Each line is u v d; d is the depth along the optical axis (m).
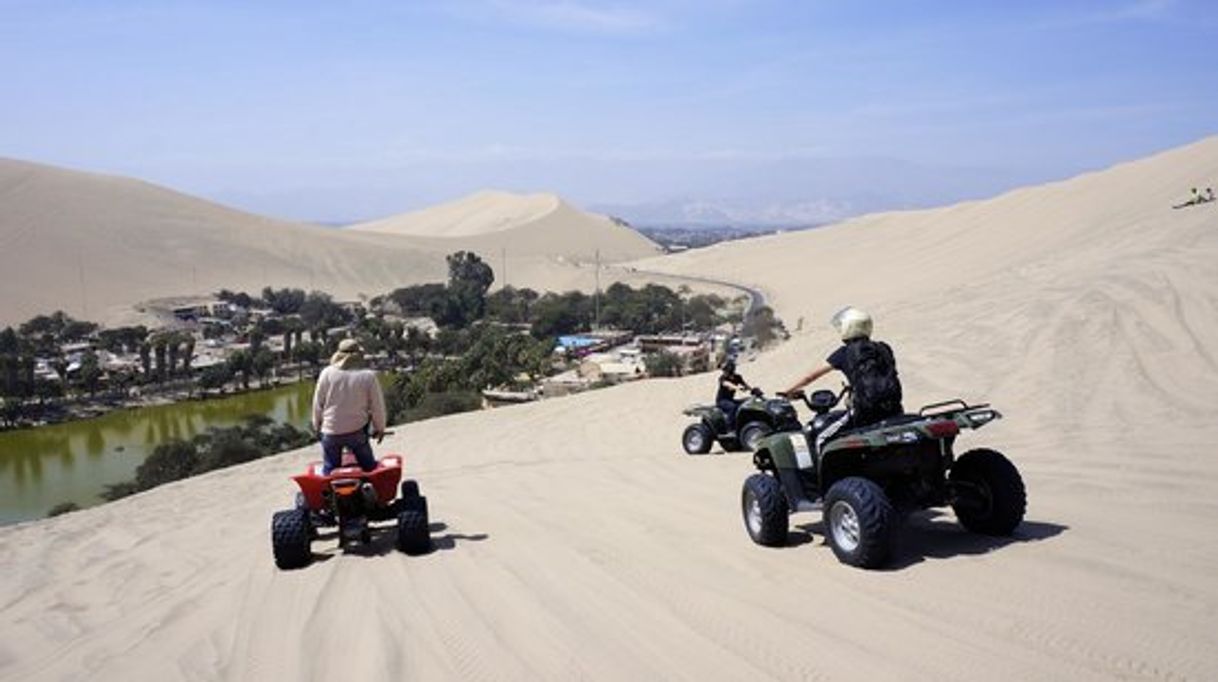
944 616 5.36
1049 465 9.58
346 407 8.55
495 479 13.69
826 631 5.33
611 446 18.30
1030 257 57.22
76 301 184.12
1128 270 26.00
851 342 7.09
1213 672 4.31
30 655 6.92
